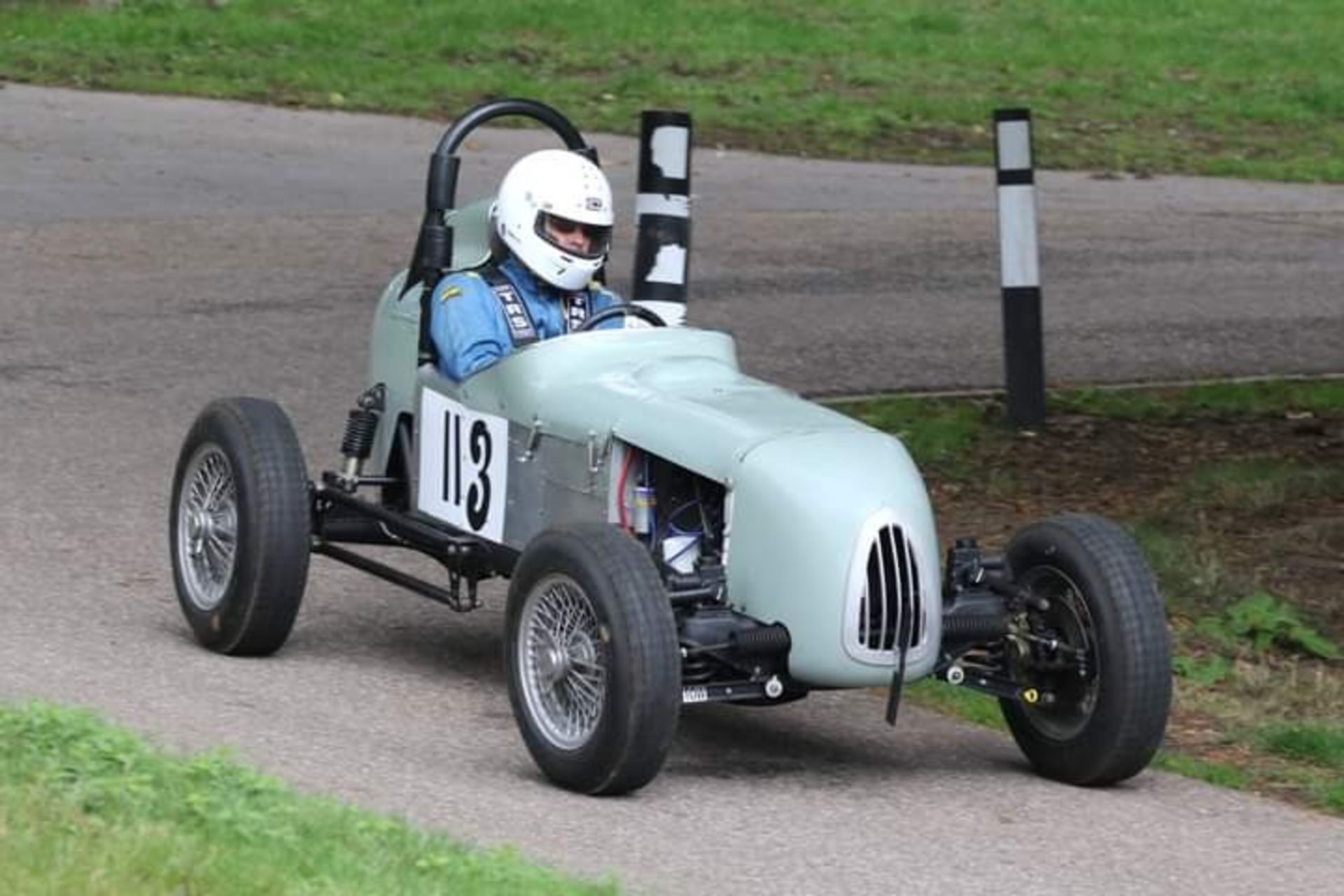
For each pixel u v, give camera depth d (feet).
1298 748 91.50
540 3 298.97
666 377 86.99
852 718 93.66
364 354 152.46
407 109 245.04
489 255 95.66
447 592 92.58
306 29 276.82
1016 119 138.21
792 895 70.59
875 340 162.81
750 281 180.96
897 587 79.20
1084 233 209.46
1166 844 78.84
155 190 201.16
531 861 70.08
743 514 80.64
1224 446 138.51
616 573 78.07
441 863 65.41
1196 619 107.34
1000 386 151.53
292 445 92.94
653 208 122.21
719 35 291.99
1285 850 79.15
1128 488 128.26
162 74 252.62
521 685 81.20
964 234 203.82
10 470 122.11
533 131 239.71
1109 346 165.68
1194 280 190.60
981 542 116.78
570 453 86.12
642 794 80.53
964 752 89.40
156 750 73.26
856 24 308.60
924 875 73.56
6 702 81.56
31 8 277.85
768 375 150.92
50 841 61.52
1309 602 110.22
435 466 94.12
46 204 193.26
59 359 146.72
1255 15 335.06
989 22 318.04
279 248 183.21
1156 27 322.55
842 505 79.15
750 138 244.42
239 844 64.34
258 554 91.61
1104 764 83.25
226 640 93.30
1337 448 139.13
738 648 78.84
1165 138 261.03
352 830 67.77
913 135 252.21
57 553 108.27
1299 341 169.58
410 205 201.67
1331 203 230.68
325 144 226.99
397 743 83.76
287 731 83.61
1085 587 83.15
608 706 77.61
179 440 130.00
